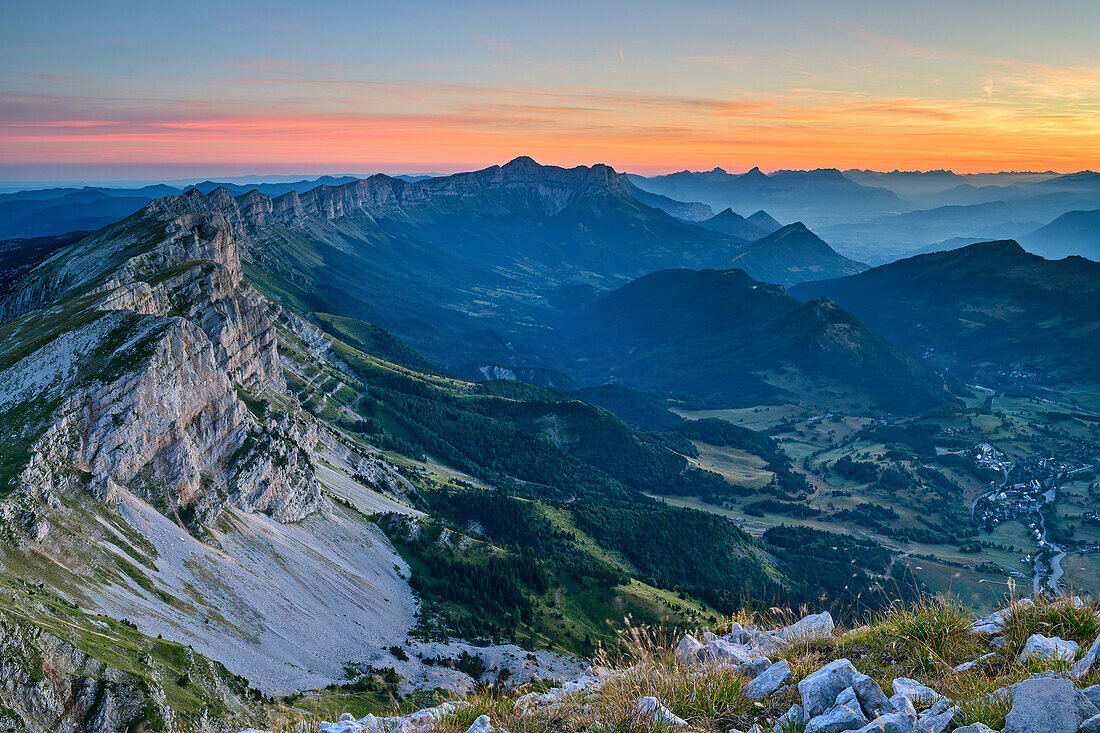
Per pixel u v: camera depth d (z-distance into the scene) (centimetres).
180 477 13375
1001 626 1236
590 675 1412
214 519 13700
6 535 8975
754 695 1199
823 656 1302
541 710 1303
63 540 9825
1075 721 852
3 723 5591
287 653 11538
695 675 1270
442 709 1380
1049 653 1080
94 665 6725
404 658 13450
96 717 6353
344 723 1453
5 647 6069
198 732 6988
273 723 1567
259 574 13412
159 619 9888
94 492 11238
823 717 1012
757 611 1666
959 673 1111
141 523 11756
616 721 1145
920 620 1290
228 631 11094
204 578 11938
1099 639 1031
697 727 1121
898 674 1189
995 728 915
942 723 962
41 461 10675
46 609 7762
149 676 7319
